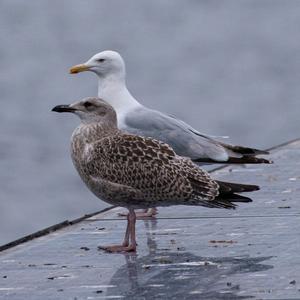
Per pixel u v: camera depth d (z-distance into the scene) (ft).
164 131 50.90
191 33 244.22
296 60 206.69
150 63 203.00
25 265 36.81
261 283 33.19
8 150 128.77
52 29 243.81
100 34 241.55
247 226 40.60
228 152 50.47
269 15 265.54
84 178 40.42
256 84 182.29
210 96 171.32
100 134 40.16
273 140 142.82
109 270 35.73
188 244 38.52
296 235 38.88
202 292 32.63
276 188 46.65
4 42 224.53
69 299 32.73
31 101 159.74
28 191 111.14
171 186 38.96
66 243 39.68
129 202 39.55
